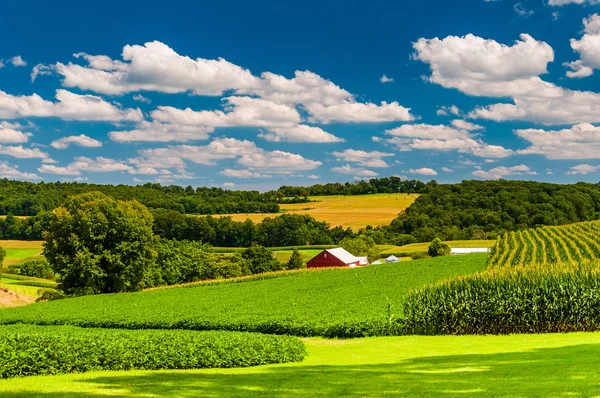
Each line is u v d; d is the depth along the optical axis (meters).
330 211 190.38
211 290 62.03
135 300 55.59
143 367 21.33
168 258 102.81
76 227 71.56
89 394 15.27
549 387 14.60
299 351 24.92
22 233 133.38
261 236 141.38
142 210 79.12
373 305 40.38
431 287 33.69
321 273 72.12
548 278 31.48
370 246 134.50
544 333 30.45
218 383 17.53
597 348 22.53
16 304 75.06
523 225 131.25
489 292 31.64
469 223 144.62
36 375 19.30
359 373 19.56
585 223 93.44
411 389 15.70
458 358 22.64
